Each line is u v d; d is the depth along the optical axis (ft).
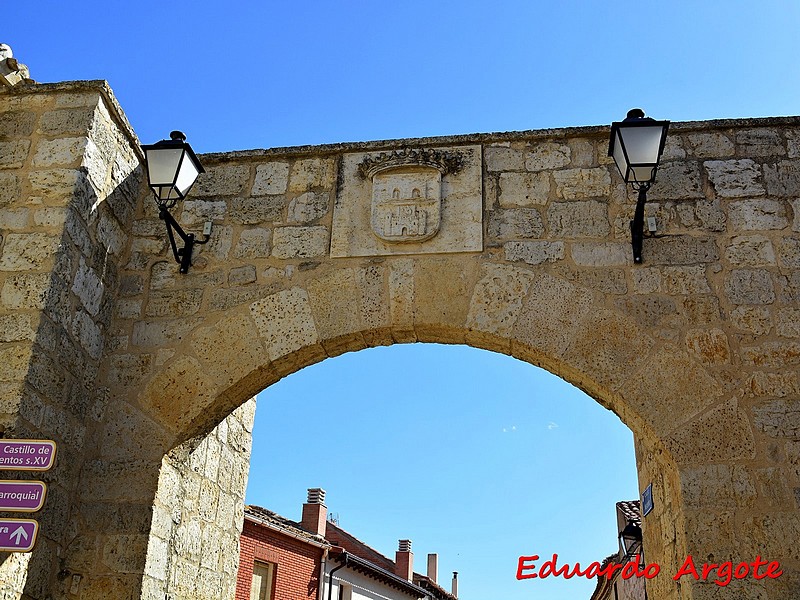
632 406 15.08
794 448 14.29
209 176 18.54
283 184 18.22
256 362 16.56
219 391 16.42
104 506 15.60
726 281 15.88
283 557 47.47
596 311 15.96
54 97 17.16
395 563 78.54
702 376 15.08
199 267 17.58
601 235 16.70
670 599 16.76
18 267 15.33
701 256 16.16
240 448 21.20
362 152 18.31
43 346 14.85
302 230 17.66
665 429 14.78
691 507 13.99
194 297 17.33
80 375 16.03
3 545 13.23
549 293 16.25
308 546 50.52
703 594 13.35
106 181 17.34
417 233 17.02
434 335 16.84
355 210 17.67
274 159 18.56
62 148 16.52
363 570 58.54
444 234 17.08
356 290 16.87
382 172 17.79
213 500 19.11
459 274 16.70
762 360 15.10
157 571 15.74
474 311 16.33
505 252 16.76
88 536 15.37
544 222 16.97
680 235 16.42
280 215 17.90
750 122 17.31
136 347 16.98
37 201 15.98
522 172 17.56
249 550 43.98
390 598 65.51
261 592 45.19
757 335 15.34
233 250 17.67
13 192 16.12
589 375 15.47
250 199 18.17
